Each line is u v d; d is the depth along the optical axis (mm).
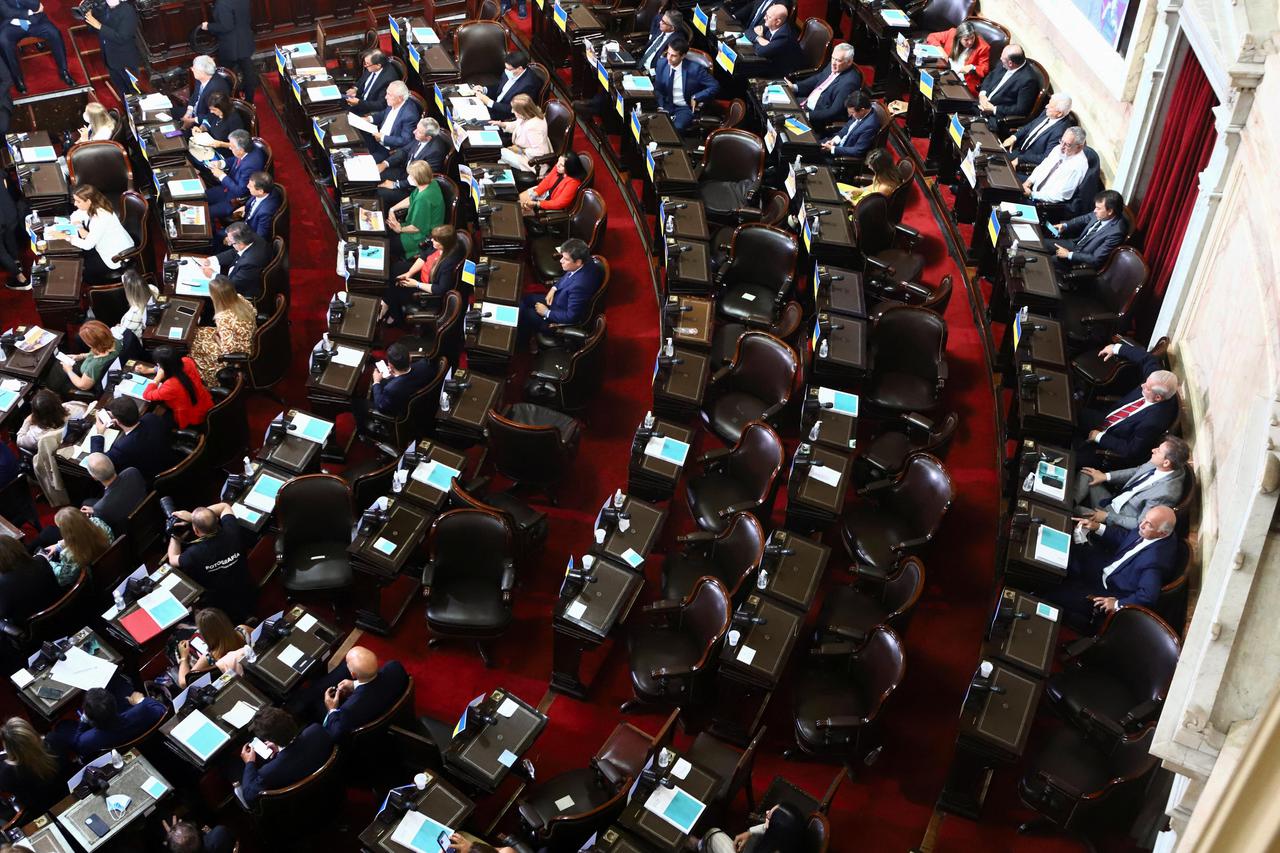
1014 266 11195
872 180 13203
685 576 9344
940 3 15547
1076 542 9250
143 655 9336
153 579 8984
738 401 10859
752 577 8961
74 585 9016
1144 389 9695
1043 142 12914
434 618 9070
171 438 10375
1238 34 8672
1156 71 10852
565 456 10289
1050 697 8406
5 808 7730
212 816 8242
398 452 10414
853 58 15008
